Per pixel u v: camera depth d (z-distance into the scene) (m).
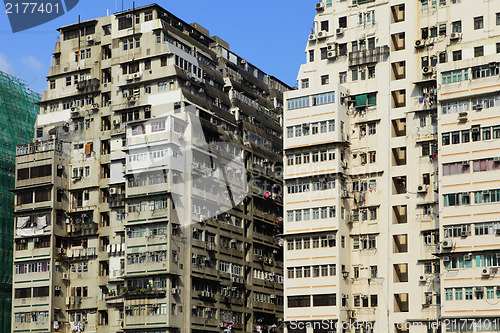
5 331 95.50
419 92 81.94
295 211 83.69
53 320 90.25
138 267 86.62
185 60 93.56
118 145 92.62
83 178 94.50
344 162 83.06
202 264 88.62
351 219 82.56
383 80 83.56
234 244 93.81
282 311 100.06
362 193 82.38
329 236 81.56
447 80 78.19
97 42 97.31
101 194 93.31
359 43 85.62
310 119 84.38
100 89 95.62
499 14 79.44
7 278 96.69
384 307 79.31
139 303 85.62
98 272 91.12
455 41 80.81
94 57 97.12
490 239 73.88
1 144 98.56
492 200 74.50
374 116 83.31
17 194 94.75
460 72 77.75
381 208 81.50
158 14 94.12
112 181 91.81
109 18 97.06
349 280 81.31
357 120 84.00
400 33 83.94
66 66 98.50
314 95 84.69
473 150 76.00
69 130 96.50
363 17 85.94
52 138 96.44
